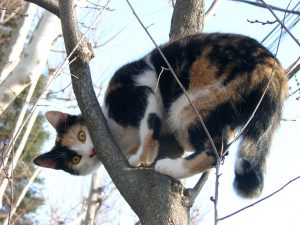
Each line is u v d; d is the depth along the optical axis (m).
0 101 1.92
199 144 1.33
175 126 1.39
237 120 1.33
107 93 1.46
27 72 1.96
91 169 1.56
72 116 1.55
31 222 3.30
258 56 1.34
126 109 1.43
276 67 1.34
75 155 1.55
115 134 1.45
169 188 1.16
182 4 1.50
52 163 1.56
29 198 3.30
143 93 1.41
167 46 1.42
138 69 1.44
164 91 1.41
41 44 1.99
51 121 1.56
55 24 2.01
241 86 1.33
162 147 1.41
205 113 1.34
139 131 1.42
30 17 2.11
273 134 1.32
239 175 1.24
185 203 1.16
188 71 1.37
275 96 1.32
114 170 1.19
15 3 2.65
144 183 1.17
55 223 2.67
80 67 1.22
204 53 1.37
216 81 1.34
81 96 1.22
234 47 1.35
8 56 2.06
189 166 1.30
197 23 1.50
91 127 1.22
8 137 1.46
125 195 1.17
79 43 1.21
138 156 1.38
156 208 1.14
